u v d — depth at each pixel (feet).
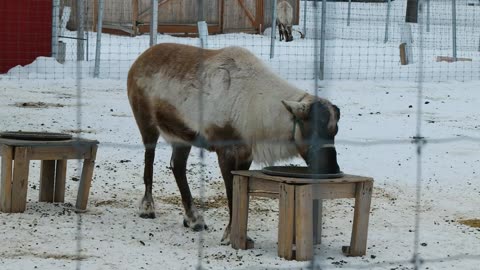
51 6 79.87
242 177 27.78
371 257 27.63
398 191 38.40
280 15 107.76
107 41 98.78
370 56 93.09
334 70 81.56
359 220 27.58
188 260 26.25
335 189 26.94
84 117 53.98
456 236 30.83
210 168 41.06
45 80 72.18
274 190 27.09
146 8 112.06
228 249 28.02
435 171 42.68
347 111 60.18
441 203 36.42
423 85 75.92
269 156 28.63
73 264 25.11
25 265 24.68
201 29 76.07
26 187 31.48
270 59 85.92
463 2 160.15
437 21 138.82
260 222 32.14
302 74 77.00
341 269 26.03
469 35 123.65
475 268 26.63
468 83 78.02
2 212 31.24
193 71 30.04
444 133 52.60
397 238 30.35
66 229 29.43
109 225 30.55
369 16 142.51
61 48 80.23
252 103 28.50
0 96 61.87
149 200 32.37
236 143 28.91
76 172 38.96
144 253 26.86
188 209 30.99
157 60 31.53
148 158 32.40
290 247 26.86
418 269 26.18
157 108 31.32
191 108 29.96
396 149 47.32
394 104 64.54
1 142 31.42
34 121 51.62
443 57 91.50
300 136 27.68
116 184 37.47
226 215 33.22
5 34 77.66
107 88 69.31
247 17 117.29
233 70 29.09
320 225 29.19
